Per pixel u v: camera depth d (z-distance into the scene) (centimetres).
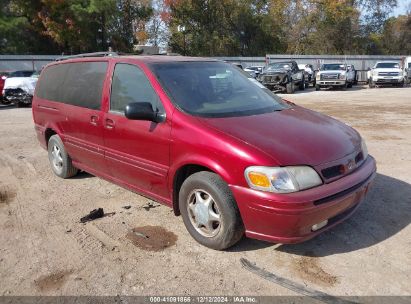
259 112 425
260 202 332
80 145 532
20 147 846
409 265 353
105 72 489
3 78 1788
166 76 433
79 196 535
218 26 5056
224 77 477
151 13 4634
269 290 323
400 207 471
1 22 3422
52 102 592
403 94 2078
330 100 1822
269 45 5216
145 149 424
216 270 351
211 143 361
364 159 407
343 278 336
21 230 438
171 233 420
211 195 367
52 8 3622
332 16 5072
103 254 382
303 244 390
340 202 346
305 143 360
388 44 5428
